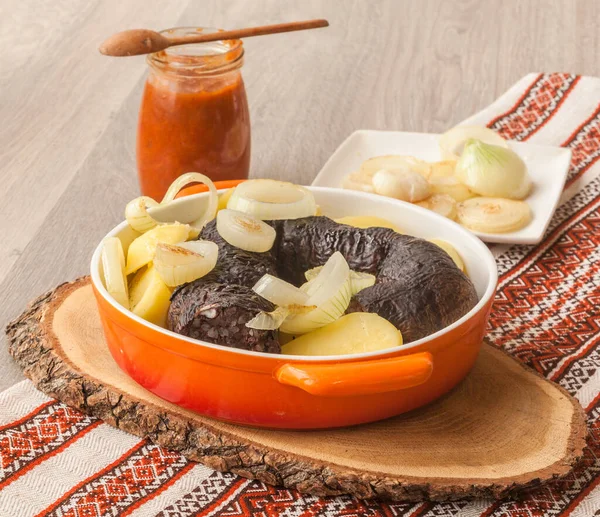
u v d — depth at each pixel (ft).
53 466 2.76
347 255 2.92
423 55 4.27
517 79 4.14
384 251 2.90
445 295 2.80
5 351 3.01
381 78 4.12
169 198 2.98
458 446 2.76
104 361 2.90
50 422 2.84
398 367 2.65
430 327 2.78
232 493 2.73
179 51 3.41
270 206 2.94
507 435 2.79
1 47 4.24
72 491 2.71
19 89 4.00
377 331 2.75
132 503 2.70
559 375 2.98
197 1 4.59
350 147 3.67
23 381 2.91
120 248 2.87
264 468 2.72
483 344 3.00
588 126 3.83
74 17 4.45
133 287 2.88
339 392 2.64
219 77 3.35
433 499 2.71
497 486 2.69
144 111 3.38
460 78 4.14
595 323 3.12
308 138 3.80
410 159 3.56
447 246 2.99
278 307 2.74
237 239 2.86
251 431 2.77
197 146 3.36
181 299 2.76
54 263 3.28
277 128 3.84
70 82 4.06
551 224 3.47
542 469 2.72
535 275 3.28
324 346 2.74
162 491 2.72
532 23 4.49
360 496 2.71
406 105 3.99
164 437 2.78
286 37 4.36
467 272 2.99
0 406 2.86
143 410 2.79
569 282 3.26
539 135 3.80
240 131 3.41
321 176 3.54
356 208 3.08
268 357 2.66
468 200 3.46
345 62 4.21
